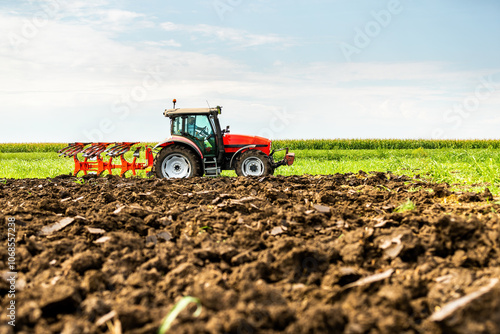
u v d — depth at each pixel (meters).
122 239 4.04
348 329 2.28
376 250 3.64
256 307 2.54
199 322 2.43
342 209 5.39
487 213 5.11
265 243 4.11
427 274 3.26
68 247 3.91
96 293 2.99
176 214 5.21
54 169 15.10
